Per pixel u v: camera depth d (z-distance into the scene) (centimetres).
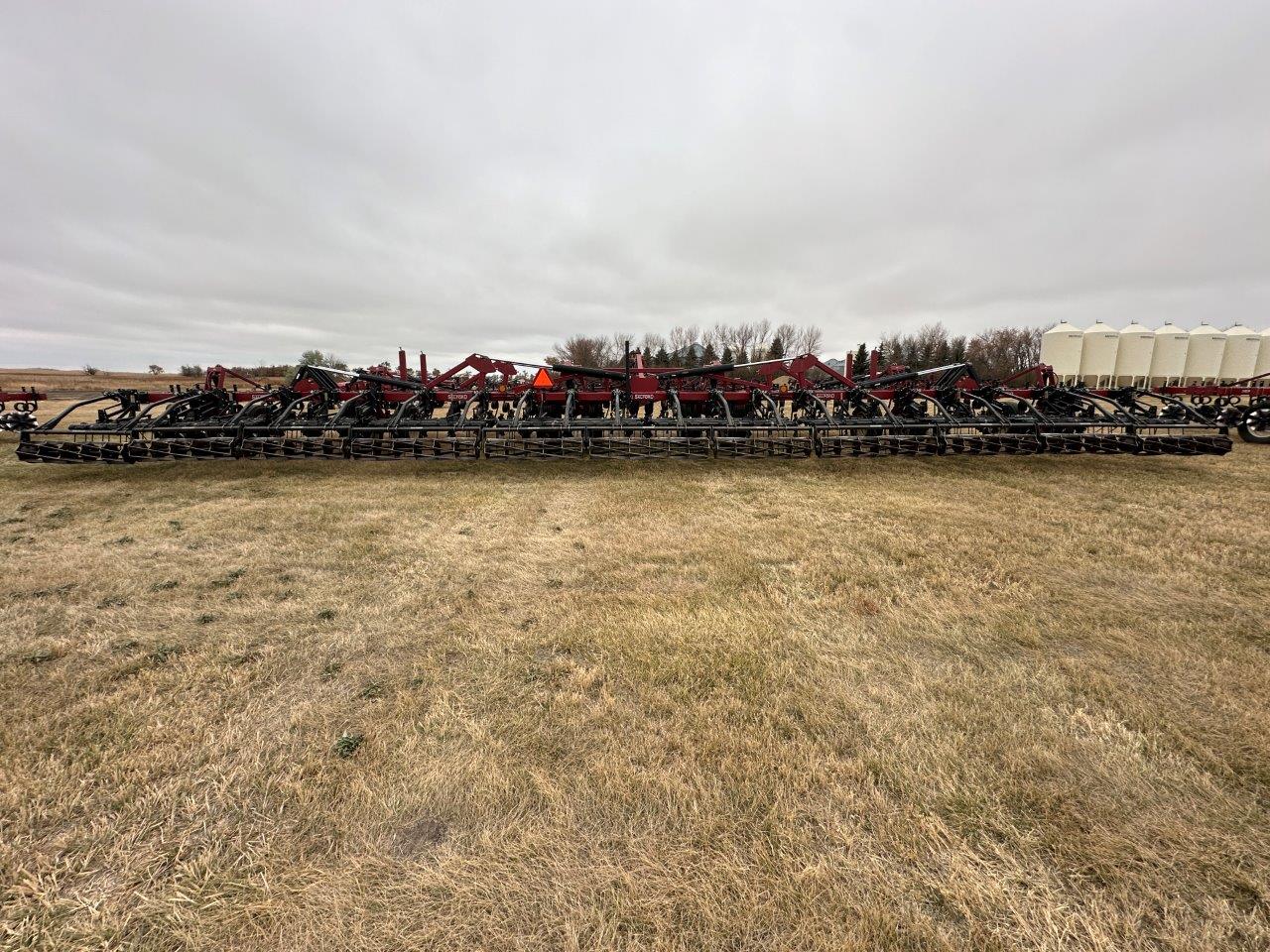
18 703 254
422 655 298
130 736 233
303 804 198
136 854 179
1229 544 464
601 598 366
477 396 880
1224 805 194
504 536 502
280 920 158
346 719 245
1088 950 149
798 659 291
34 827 188
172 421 777
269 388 1034
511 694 262
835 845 182
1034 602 358
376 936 154
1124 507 585
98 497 645
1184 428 771
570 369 943
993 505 597
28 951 149
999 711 247
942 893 166
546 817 193
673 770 214
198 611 350
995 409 845
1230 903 160
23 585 388
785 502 614
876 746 227
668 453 793
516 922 159
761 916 160
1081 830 186
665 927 157
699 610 348
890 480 724
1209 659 287
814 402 865
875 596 368
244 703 256
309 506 605
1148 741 226
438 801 200
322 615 346
